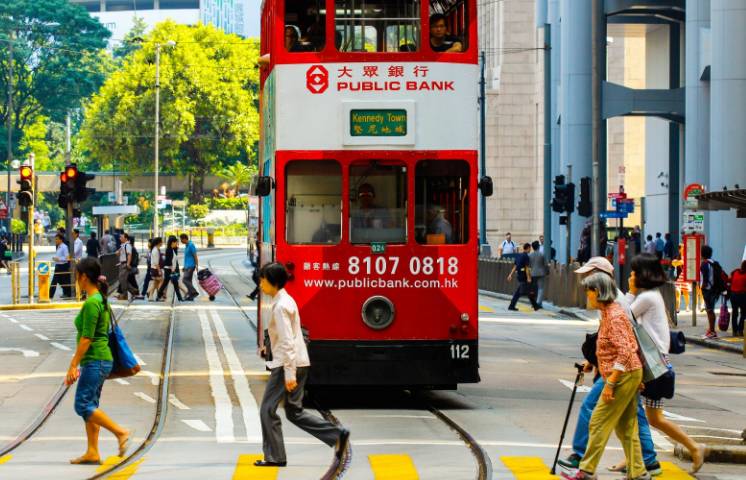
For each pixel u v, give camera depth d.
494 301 49.94
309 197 18.25
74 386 21.42
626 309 12.73
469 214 18.31
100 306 14.04
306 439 15.93
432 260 18.17
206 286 44.62
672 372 13.26
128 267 45.19
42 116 137.50
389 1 18.38
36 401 19.66
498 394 20.69
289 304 13.30
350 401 19.69
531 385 22.02
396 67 18.30
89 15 139.25
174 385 21.53
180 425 17.11
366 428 16.72
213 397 20.00
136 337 30.75
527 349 29.31
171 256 44.38
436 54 18.30
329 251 18.12
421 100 18.30
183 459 14.20
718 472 13.89
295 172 18.23
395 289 18.16
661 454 15.22
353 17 18.38
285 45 18.41
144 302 44.03
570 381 22.67
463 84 18.38
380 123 18.23
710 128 49.09
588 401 13.23
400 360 18.09
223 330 32.84
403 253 18.16
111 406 18.98
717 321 37.81
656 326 13.12
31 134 136.25
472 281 18.23
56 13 135.62
